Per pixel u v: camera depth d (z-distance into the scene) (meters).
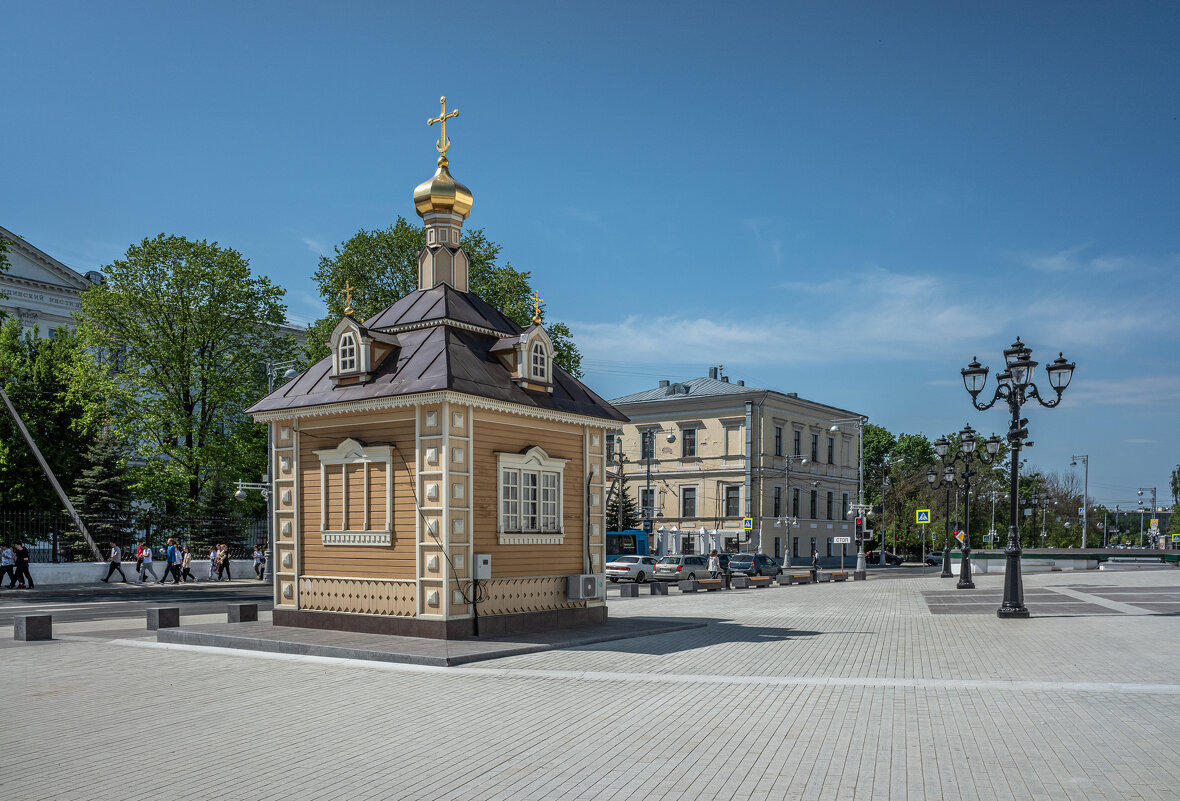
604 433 21.27
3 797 7.70
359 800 7.52
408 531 17.52
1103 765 8.26
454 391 16.78
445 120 21.27
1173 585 33.91
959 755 8.66
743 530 70.44
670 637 18.59
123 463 47.22
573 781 7.97
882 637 18.31
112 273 45.81
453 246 21.19
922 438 119.69
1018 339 22.45
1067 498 118.31
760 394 71.06
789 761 8.53
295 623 19.12
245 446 48.06
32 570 40.56
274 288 49.28
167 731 10.12
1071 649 15.77
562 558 19.78
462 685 12.85
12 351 53.66
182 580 46.41
